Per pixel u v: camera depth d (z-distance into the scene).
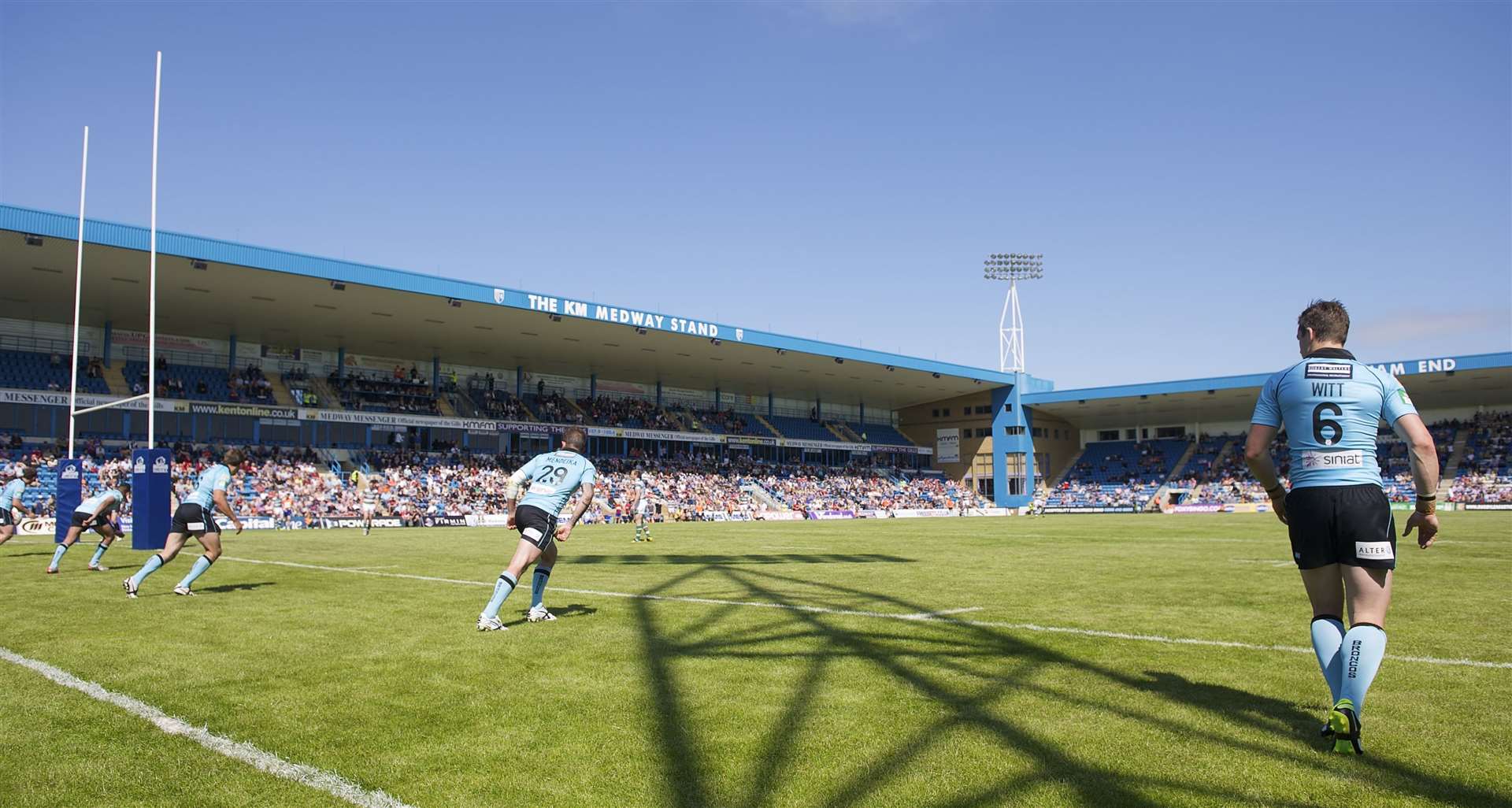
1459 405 62.53
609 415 57.62
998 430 70.31
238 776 3.79
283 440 43.94
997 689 5.25
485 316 41.75
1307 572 4.36
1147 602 9.39
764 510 54.09
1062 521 43.56
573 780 3.72
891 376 62.28
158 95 26.50
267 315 40.34
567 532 7.84
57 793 3.59
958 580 12.12
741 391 67.44
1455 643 6.86
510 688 5.33
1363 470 4.18
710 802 3.44
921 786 3.61
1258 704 4.91
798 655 6.29
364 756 4.05
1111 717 4.62
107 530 13.73
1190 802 3.43
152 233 25.25
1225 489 62.75
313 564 15.13
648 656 6.27
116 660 6.18
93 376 39.78
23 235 28.58
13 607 8.98
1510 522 33.25
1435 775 3.73
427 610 8.77
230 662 6.12
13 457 34.06
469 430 48.25
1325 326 4.46
